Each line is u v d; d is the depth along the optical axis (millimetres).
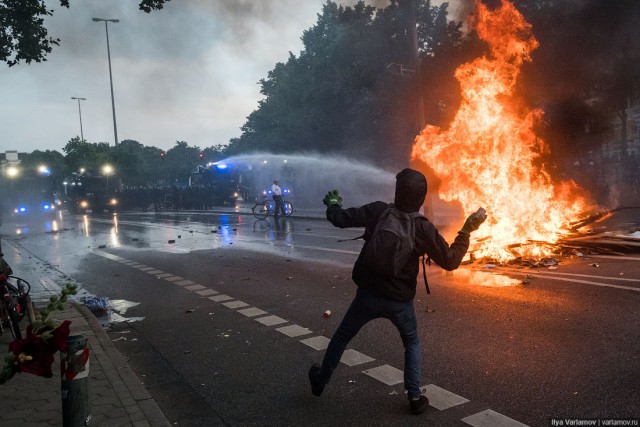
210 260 11141
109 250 13852
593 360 4184
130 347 5355
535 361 4246
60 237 18453
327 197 3463
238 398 3939
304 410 3660
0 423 3391
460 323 5395
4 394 3875
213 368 4609
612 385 3717
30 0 8445
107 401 3732
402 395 3805
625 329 4863
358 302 3402
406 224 3234
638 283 6574
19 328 5281
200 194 36656
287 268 9570
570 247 9188
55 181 33375
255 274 9125
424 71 23094
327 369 3607
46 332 2100
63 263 11734
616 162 27797
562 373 3975
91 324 5910
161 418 3457
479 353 4512
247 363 4684
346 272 8836
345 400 3775
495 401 3594
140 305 7219
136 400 3762
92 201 36625
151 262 11273
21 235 20094
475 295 6496
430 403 3627
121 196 38719
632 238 9148
